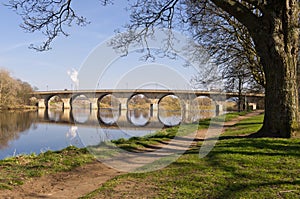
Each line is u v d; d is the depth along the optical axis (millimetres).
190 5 14820
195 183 5902
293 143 9594
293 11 11094
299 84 19422
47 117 42719
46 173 7391
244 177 6195
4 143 19016
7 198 5438
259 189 5383
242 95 26109
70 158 9133
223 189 5477
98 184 6496
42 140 19828
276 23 10906
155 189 5707
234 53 18781
